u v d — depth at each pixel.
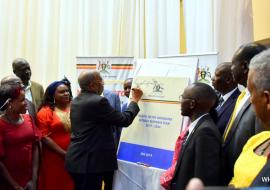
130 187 2.60
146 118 2.57
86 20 5.10
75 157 2.70
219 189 0.53
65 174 3.12
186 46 4.98
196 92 1.86
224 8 4.80
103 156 2.70
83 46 5.12
